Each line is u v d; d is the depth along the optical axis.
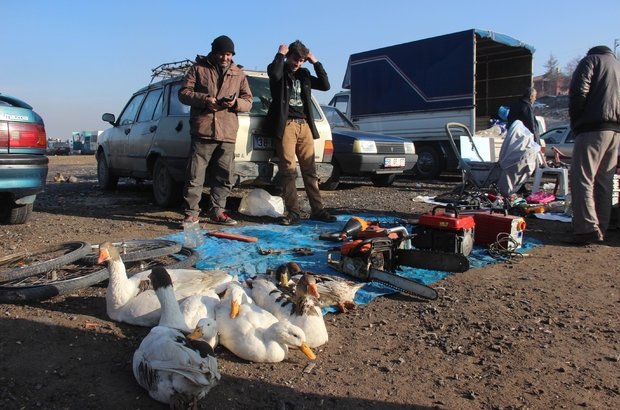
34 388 2.58
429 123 12.97
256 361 2.99
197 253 4.84
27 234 6.12
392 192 10.73
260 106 7.25
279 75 6.32
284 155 6.66
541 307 3.95
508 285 4.47
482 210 6.57
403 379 2.88
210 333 2.74
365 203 8.98
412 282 4.06
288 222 6.72
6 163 5.47
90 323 3.43
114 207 8.37
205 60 6.28
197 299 3.24
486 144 9.41
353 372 2.95
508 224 5.46
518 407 2.58
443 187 11.77
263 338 3.01
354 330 3.56
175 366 2.37
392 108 13.73
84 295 4.07
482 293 4.27
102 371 2.81
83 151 54.88
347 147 10.34
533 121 9.92
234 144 6.57
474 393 2.72
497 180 7.98
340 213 7.86
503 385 2.80
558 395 2.69
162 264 4.77
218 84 6.27
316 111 7.82
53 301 3.88
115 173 10.14
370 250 4.39
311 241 5.78
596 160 5.74
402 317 3.79
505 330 3.53
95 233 6.22
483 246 5.71
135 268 4.52
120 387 2.65
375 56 13.98
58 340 3.14
